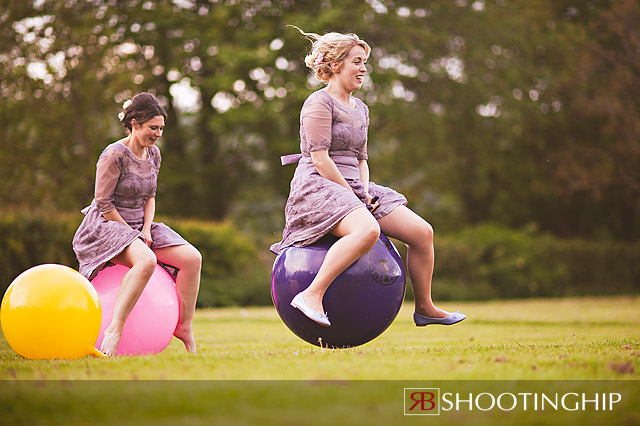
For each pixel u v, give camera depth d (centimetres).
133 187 550
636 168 2420
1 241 1345
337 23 2292
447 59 2569
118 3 2309
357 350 479
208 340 736
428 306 556
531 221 2727
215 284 1636
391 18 2395
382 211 533
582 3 2673
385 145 2733
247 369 357
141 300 521
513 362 381
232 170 2636
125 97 2027
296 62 2366
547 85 2589
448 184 2717
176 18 2295
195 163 2586
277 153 2509
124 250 525
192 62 2428
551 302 1755
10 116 1964
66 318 466
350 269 491
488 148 2680
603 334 778
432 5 2508
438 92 2542
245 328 940
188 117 2611
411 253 544
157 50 2355
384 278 501
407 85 2567
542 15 2653
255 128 2494
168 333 537
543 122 2578
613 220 2681
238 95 2389
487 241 2139
